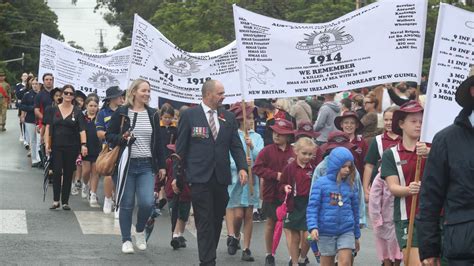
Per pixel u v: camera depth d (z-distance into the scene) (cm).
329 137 1022
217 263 1075
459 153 577
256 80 1120
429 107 760
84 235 1207
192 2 4731
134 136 1069
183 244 1153
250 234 1114
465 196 572
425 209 594
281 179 1018
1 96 3066
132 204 1087
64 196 1429
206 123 964
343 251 854
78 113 1432
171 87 1367
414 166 812
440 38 759
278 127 1067
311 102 2031
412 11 1030
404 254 805
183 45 4103
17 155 2273
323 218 862
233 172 1122
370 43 1052
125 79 1934
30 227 1247
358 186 883
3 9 10112
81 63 1928
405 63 1035
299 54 1100
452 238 571
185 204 1141
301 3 3822
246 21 1119
